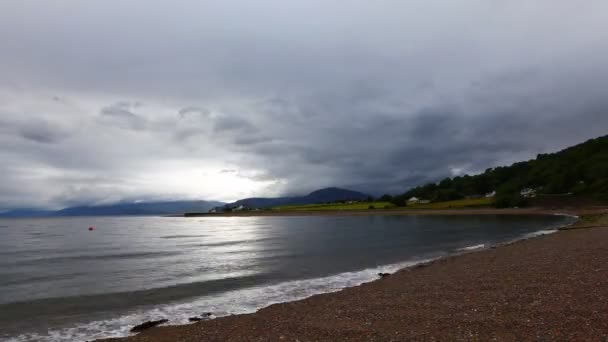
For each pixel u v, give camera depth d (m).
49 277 28.66
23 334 15.47
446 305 15.20
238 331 14.02
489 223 81.12
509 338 10.94
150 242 61.81
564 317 12.39
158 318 17.42
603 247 27.98
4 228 132.62
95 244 59.72
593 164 158.50
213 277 27.09
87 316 17.86
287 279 25.77
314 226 96.38
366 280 24.73
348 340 11.96
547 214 109.44
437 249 39.59
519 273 20.61
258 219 184.88
